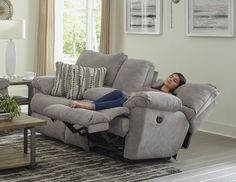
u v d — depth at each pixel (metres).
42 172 4.10
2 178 3.91
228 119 5.96
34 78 5.89
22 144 5.05
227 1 5.84
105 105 4.60
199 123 4.64
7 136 5.45
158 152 4.45
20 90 8.33
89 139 4.85
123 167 4.32
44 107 5.26
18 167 4.16
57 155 4.69
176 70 6.63
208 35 6.10
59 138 5.16
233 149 5.20
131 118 4.30
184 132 4.57
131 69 5.29
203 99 4.60
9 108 4.21
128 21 7.34
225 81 5.96
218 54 6.03
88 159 4.56
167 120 4.38
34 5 8.37
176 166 4.43
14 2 8.16
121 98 4.66
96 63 5.75
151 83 5.27
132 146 4.30
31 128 4.14
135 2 7.18
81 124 4.23
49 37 8.38
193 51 6.36
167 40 6.74
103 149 4.88
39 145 5.09
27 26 8.32
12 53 6.43
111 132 4.44
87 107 4.58
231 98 5.90
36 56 8.46
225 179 4.06
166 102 4.28
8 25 6.21
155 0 6.83
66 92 5.50
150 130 4.29
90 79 5.50
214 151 5.09
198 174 4.19
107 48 7.67
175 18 6.58
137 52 7.25
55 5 8.59
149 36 7.02
